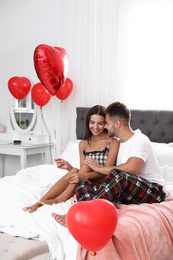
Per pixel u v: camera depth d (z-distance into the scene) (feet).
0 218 6.71
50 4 13.85
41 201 7.23
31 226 6.24
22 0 14.60
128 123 7.66
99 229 4.61
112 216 4.74
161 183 7.41
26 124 14.83
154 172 7.47
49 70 9.61
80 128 12.83
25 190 8.11
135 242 5.53
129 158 7.25
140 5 11.60
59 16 13.64
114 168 7.20
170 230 6.20
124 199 6.88
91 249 4.81
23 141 14.38
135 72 11.82
